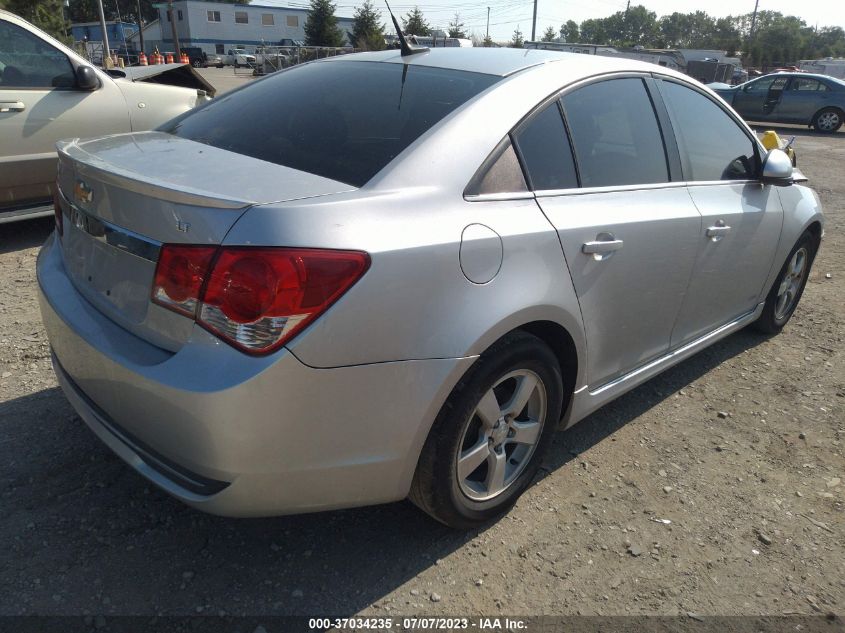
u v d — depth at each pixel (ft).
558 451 10.19
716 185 11.16
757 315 13.78
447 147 7.39
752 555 8.33
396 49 10.41
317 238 6.04
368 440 6.61
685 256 10.14
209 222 5.98
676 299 10.36
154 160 7.38
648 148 9.93
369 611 7.11
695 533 8.64
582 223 8.32
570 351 8.64
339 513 8.50
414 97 8.26
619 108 9.59
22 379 11.00
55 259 8.59
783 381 12.96
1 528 7.82
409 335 6.56
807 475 10.05
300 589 7.32
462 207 7.20
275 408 5.99
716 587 7.79
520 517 8.68
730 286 11.85
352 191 6.68
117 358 6.48
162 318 6.36
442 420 7.14
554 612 7.28
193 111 9.87
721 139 11.60
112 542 7.76
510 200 7.72
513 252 7.44
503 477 8.26
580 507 8.95
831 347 14.65
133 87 19.66
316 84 9.29
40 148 17.78
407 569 7.70
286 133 8.05
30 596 6.97
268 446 6.10
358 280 6.16
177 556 7.64
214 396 5.84
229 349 5.93
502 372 7.50
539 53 9.62
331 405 6.27
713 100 11.60
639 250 9.13
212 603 7.06
